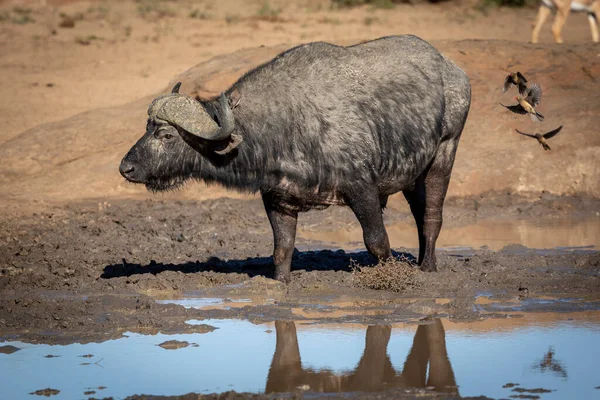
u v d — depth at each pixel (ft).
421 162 120.16
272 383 85.05
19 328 103.09
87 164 209.15
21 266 134.51
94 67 355.77
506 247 146.41
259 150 112.16
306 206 117.70
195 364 90.53
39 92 306.96
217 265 137.18
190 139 110.42
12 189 201.98
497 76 221.46
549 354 92.68
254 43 400.47
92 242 150.41
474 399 79.87
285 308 111.14
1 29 449.89
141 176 111.34
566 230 164.86
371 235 117.19
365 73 116.06
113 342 98.22
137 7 529.04
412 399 80.23
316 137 111.96
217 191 196.95
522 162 195.83
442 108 121.60
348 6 531.50
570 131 200.95
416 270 122.31
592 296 115.96
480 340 97.55
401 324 103.86
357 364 90.27
